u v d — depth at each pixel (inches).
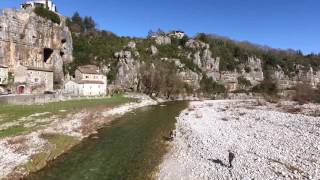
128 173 1117.7
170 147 1487.5
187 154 1332.4
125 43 6678.2
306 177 965.8
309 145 1353.3
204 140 1542.8
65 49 5285.4
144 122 2306.8
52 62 4763.8
